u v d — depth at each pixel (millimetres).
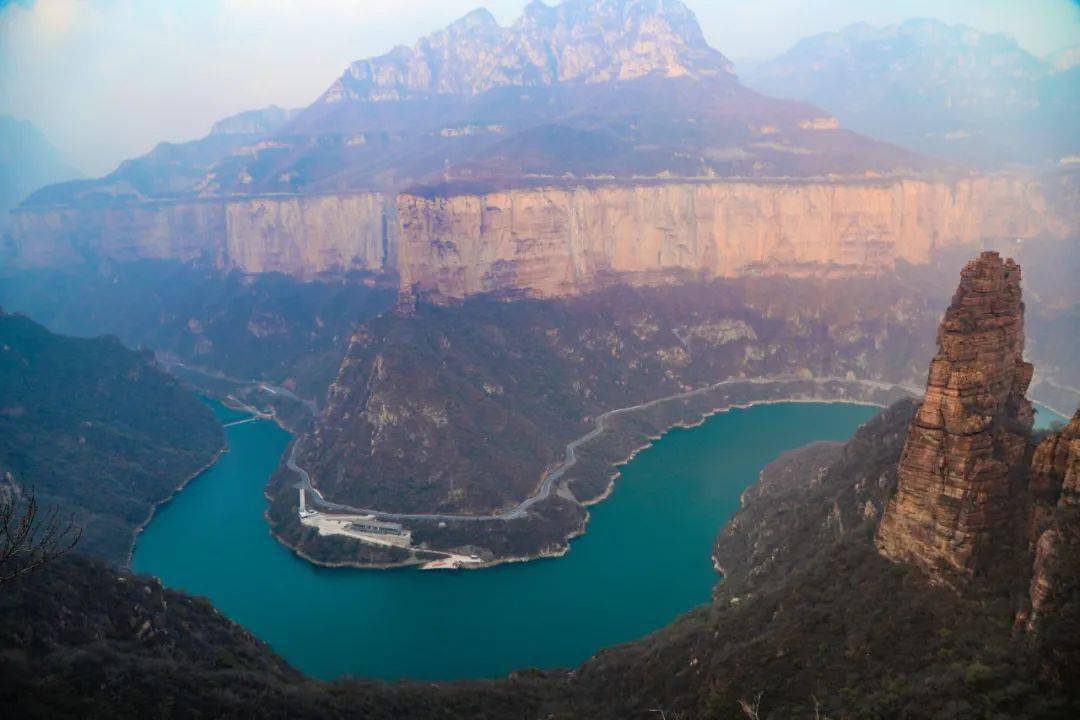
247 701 109938
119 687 105125
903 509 116500
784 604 123250
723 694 109125
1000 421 115625
